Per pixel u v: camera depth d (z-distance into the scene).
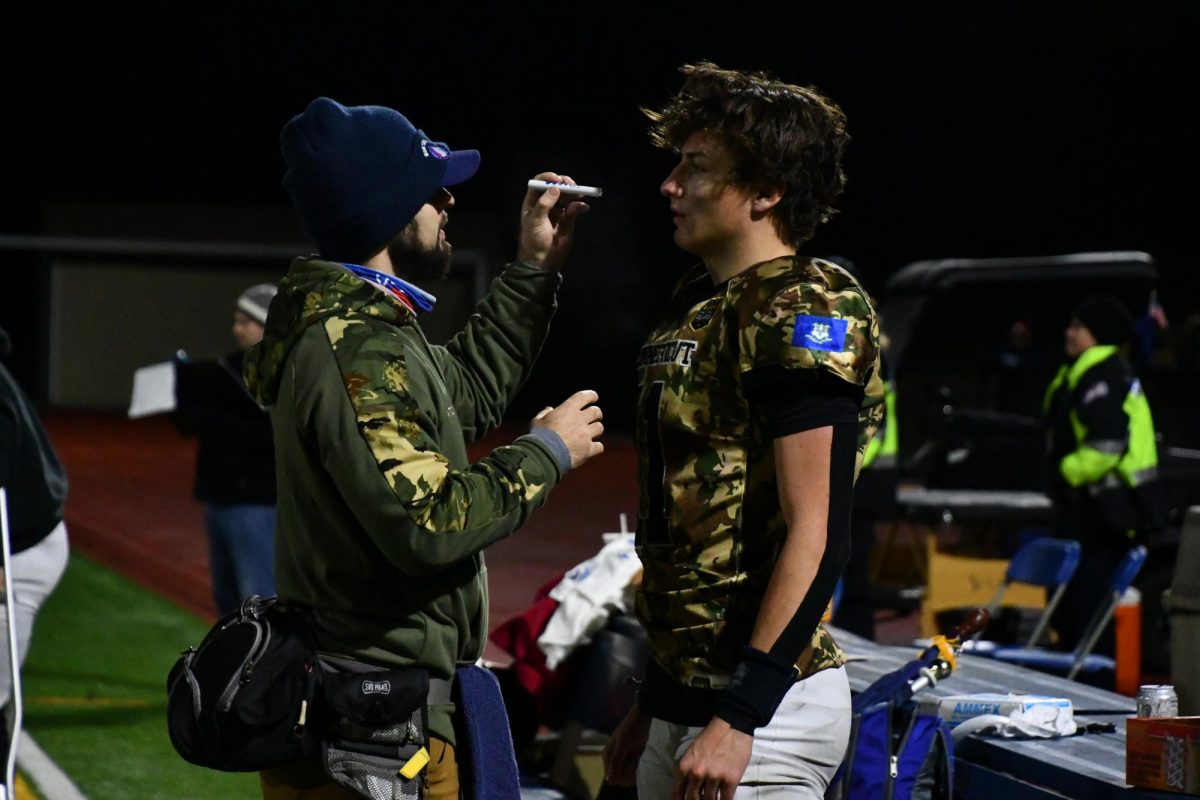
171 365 12.98
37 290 54.94
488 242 53.81
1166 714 6.90
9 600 6.98
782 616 4.63
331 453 4.80
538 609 10.28
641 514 5.17
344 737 4.89
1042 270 19.30
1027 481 19.16
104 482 33.84
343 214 5.18
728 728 4.63
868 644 9.84
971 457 19.23
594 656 10.00
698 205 5.04
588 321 53.97
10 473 8.48
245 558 12.92
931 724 6.98
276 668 4.89
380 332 4.94
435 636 5.02
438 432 5.10
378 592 4.96
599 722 9.63
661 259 53.44
